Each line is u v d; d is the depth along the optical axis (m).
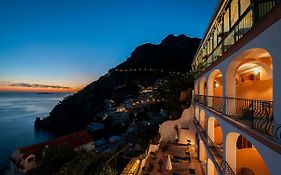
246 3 10.07
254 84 11.09
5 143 86.69
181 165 18.08
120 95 120.44
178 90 35.59
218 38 15.69
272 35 5.30
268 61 10.09
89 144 49.16
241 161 11.30
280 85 4.99
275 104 5.27
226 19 13.63
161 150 22.38
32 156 39.25
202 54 25.66
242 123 7.55
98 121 100.38
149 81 123.25
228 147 9.43
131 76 132.00
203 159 19.11
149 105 98.44
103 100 122.75
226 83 9.84
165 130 25.20
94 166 24.59
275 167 4.93
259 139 5.85
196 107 22.38
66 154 31.36
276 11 5.01
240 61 9.09
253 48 6.57
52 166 30.58
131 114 95.25
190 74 37.00
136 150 26.72
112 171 19.44
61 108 121.06
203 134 16.42
